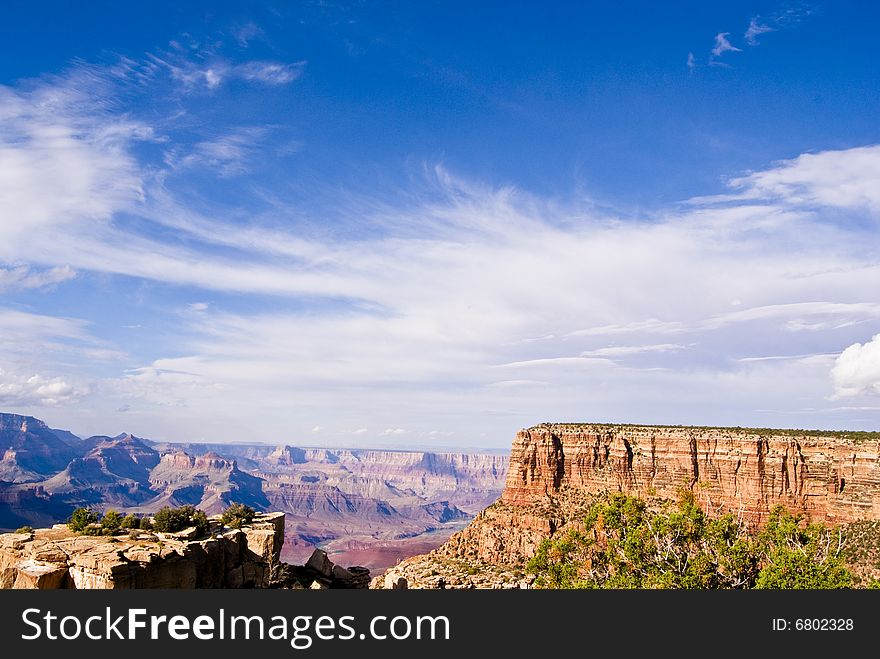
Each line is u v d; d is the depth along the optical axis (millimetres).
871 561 104062
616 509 79812
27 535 64625
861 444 129125
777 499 131500
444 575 117375
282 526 95750
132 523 74688
